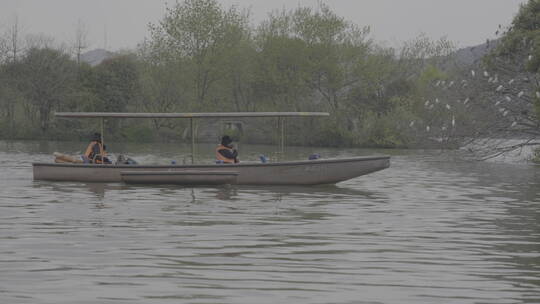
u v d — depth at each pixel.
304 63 57.62
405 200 17.81
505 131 32.88
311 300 7.99
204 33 60.75
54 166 21.98
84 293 8.22
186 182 20.73
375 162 21.16
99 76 62.44
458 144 35.25
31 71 63.84
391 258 10.32
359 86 57.66
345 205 16.67
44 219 14.02
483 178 24.92
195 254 10.52
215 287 8.54
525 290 8.50
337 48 58.09
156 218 14.21
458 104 33.94
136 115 21.30
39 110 65.56
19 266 9.62
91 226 13.12
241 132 61.88
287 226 13.26
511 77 32.41
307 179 21.00
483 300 8.04
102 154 22.36
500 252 10.84
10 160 34.84
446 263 10.01
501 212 15.53
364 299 8.04
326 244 11.41
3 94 63.41
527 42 31.81
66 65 65.31
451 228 13.18
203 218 14.25
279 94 59.22
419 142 39.16
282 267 9.66
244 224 13.48
